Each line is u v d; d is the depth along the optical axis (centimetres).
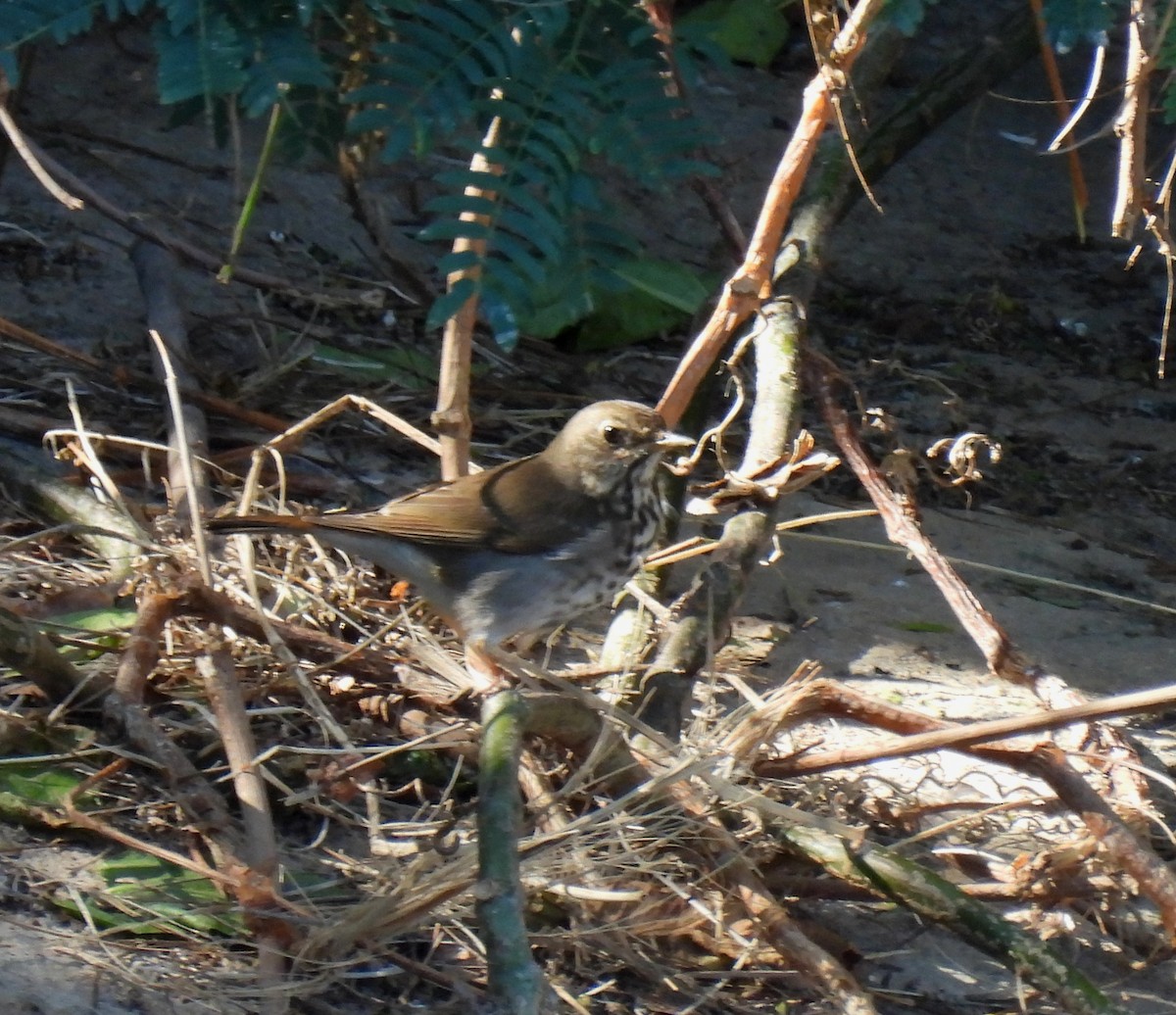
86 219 1398
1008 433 1396
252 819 683
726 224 1045
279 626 802
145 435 1095
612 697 791
